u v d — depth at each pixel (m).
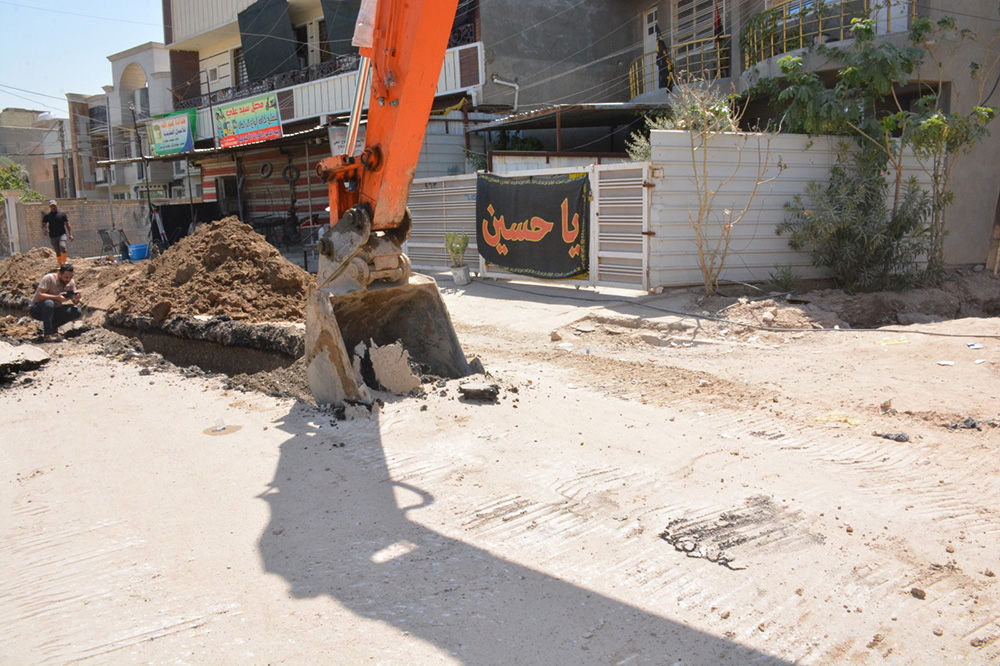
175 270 10.84
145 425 6.70
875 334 9.53
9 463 5.88
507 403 6.81
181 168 36.88
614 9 23.09
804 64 14.27
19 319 12.50
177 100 32.47
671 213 11.73
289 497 4.96
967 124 12.38
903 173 12.98
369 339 7.43
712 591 3.70
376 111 6.35
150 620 3.58
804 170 12.44
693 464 5.35
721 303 11.05
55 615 3.66
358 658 3.22
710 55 18.27
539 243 13.63
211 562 4.14
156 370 8.82
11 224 25.98
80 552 4.32
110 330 11.14
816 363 8.38
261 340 8.54
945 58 13.98
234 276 10.24
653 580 3.81
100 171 41.12
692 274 12.02
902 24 14.38
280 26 26.59
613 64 23.30
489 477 5.16
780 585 3.74
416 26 5.79
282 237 25.39
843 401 6.90
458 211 16.03
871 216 12.08
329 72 24.83
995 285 13.49
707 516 4.49
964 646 3.24
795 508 4.58
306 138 21.92
